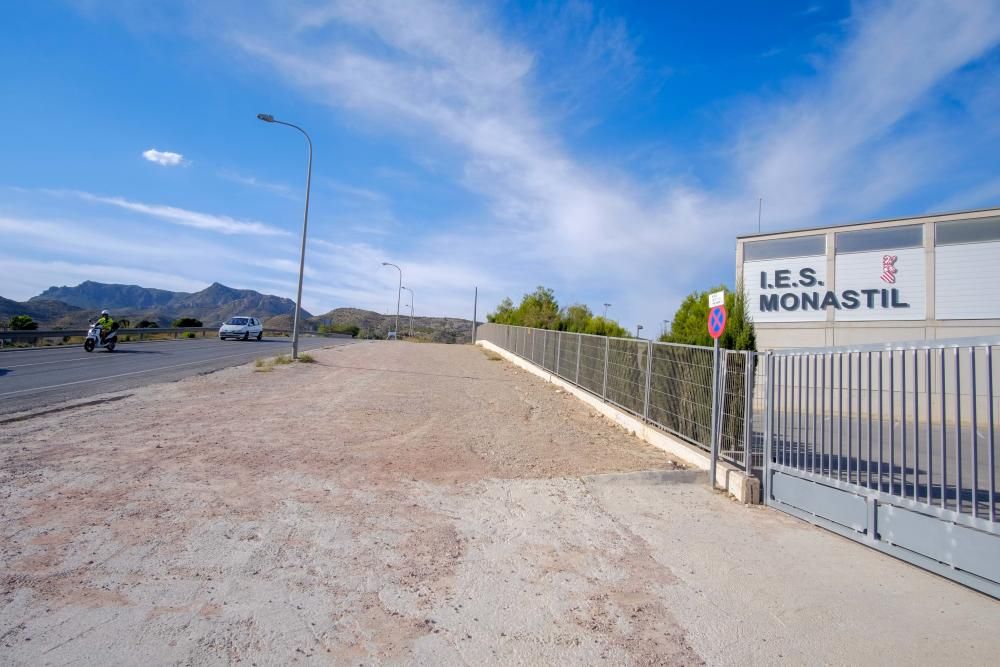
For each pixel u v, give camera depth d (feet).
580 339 54.54
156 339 129.08
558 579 15.14
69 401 38.42
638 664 11.37
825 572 16.05
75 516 17.69
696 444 29.12
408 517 19.20
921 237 52.26
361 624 12.37
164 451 25.93
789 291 58.03
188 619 12.16
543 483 24.23
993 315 49.34
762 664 11.51
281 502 19.89
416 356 103.24
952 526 15.17
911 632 12.83
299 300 78.95
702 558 16.93
